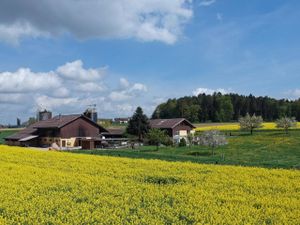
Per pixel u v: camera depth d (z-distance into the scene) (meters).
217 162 35.72
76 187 17.80
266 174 21.83
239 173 22.27
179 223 11.89
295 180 19.75
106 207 13.82
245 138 77.62
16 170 23.31
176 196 15.58
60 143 78.88
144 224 11.83
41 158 31.69
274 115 160.00
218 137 58.72
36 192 16.81
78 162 28.62
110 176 21.64
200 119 158.25
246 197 15.56
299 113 149.75
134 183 18.91
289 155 55.53
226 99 159.12
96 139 74.81
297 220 12.01
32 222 12.23
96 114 99.31
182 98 171.88
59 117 85.44
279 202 14.39
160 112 168.00
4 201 14.87
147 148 68.88
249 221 11.97
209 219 12.22
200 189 17.14
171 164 27.11
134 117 82.19
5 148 42.81
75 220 12.21
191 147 69.12
